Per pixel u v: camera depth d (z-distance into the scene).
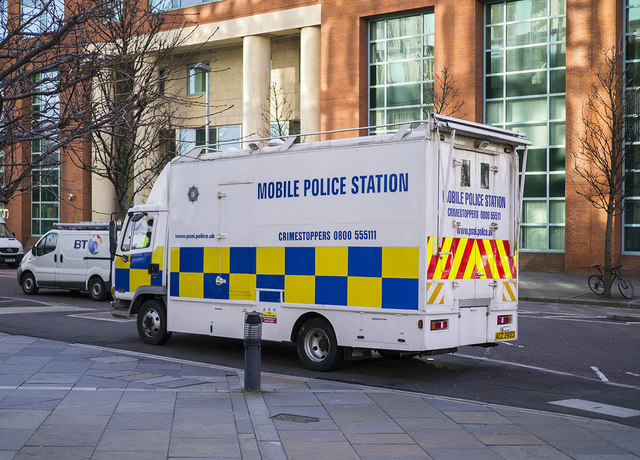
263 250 11.40
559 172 30.53
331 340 10.59
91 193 44.34
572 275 29.08
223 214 11.98
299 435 7.08
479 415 8.00
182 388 9.27
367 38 34.81
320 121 35.78
